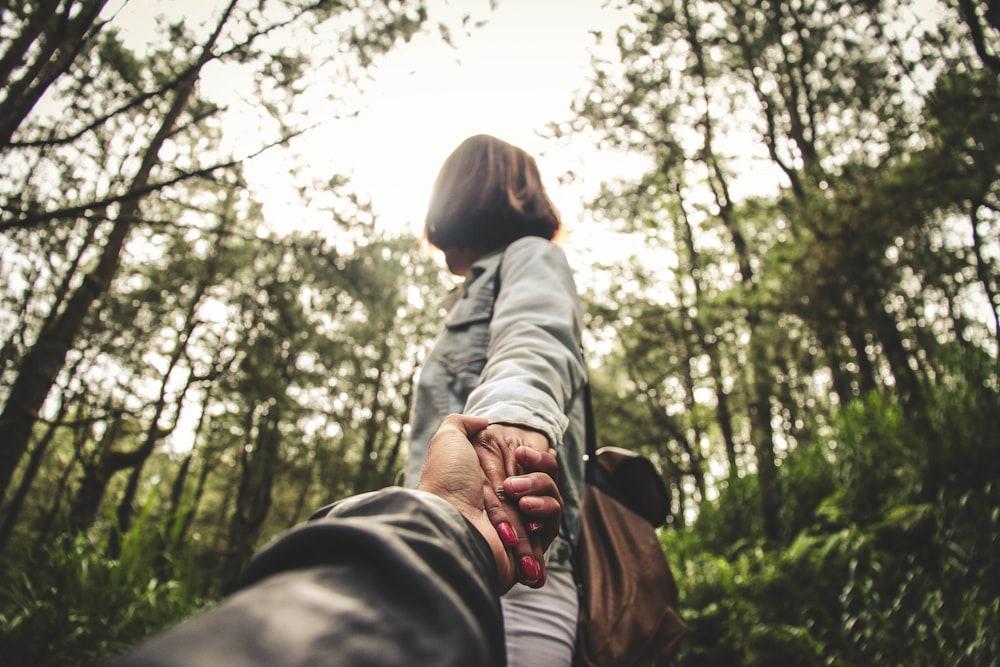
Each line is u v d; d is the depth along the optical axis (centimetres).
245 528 1577
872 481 537
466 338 97
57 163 421
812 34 888
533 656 76
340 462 2191
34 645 303
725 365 1013
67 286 584
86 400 448
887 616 394
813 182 647
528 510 44
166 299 916
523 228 109
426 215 116
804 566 486
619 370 1716
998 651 326
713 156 1077
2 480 398
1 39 218
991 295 697
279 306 684
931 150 552
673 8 980
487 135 115
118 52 286
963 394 487
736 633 444
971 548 396
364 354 1516
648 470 110
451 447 43
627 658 86
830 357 805
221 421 1612
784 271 655
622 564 95
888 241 582
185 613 380
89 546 393
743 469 855
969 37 527
